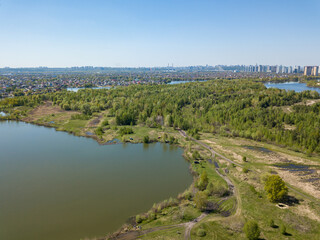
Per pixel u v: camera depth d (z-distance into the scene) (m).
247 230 59.28
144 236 61.97
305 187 88.06
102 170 105.25
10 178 97.06
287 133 137.38
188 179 97.56
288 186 88.88
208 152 126.00
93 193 85.81
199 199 72.62
